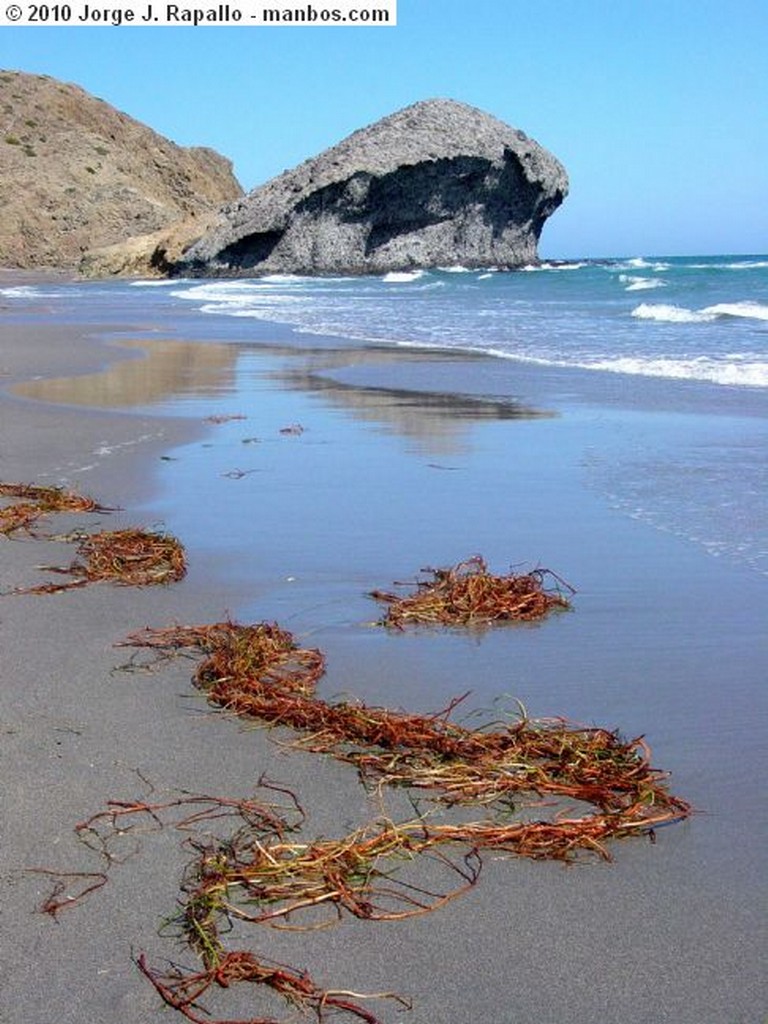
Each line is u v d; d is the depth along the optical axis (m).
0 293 48.03
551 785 3.66
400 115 76.62
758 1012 2.60
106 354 18.03
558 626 5.21
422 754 3.93
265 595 5.72
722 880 3.12
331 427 10.68
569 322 23.17
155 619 5.37
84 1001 2.64
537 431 10.18
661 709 4.27
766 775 3.72
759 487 7.68
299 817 3.49
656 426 10.20
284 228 72.94
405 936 2.89
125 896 3.04
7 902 3.01
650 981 2.71
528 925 2.93
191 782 3.71
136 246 76.94
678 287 38.12
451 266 78.25
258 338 21.17
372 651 4.95
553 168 82.75
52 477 8.63
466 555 6.34
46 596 5.73
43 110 109.06
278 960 2.80
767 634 5.00
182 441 10.01
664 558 6.18
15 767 3.79
